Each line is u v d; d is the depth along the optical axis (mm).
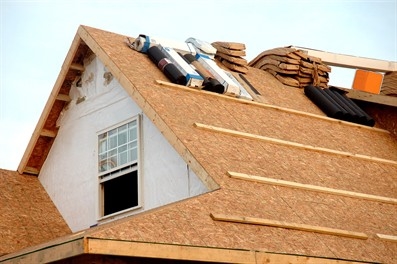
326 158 16734
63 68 17609
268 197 13812
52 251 11305
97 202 16656
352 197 15367
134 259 11539
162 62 16797
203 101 16469
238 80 19062
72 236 11680
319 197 14758
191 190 14375
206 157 14109
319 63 21047
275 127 17000
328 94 20297
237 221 12578
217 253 11672
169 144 15086
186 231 11820
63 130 18000
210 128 15156
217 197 13086
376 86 20938
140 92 15367
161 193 15070
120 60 16453
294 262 12328
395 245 14195
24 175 18359
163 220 11891
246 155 14961
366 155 17859
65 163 17766
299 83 20672
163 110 15062
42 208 17484
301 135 17266
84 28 17219
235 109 16938
